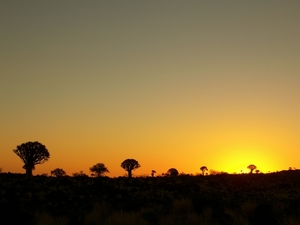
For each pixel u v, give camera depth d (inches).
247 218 839.1
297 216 822.5
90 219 848.9
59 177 2015.3
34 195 1440.7
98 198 1439.5
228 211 906.7
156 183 2062.0
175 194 1760.6
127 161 3102.9
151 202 1374.3
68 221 854.5
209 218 789.2
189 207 947.3
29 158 2247.8
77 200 1423.5
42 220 796.0
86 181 1892.2
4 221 783.1
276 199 1637.6
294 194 2038.6
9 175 2071.9
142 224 748.6
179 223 754.8
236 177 2679.6
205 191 1936.5
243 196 1813.5
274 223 802.8
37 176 2053.4
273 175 2878.9
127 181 2034.9
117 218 769.6
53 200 1386.6
